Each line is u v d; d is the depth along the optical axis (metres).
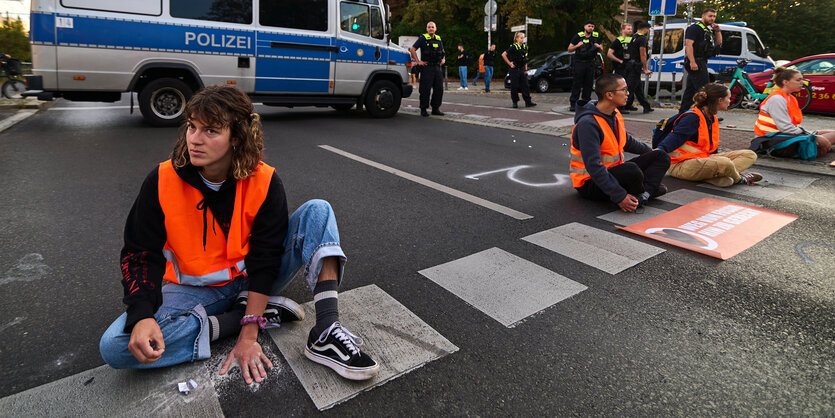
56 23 6.91
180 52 7.72
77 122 8.29
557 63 17.20
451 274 2.86
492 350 2.14
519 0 22.72
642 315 2.44
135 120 8.62
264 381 1.91
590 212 4.03
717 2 28.22
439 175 5.20
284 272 2.13
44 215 3.71
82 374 1.92
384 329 2.27
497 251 3.20
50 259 2.96
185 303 1.96
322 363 1.97
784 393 1.89
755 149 6.11
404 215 3.91
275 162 5.66
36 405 1.75
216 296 2.04
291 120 9.46
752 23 27.61
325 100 9.41
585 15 24.97
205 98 1.67
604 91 3.98
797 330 2.33
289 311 2.23
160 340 1.73
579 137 4.03
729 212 4.01
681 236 3.46
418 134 7.90
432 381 1.94
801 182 5.07
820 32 26.23
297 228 2.04
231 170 1.80
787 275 2.88
